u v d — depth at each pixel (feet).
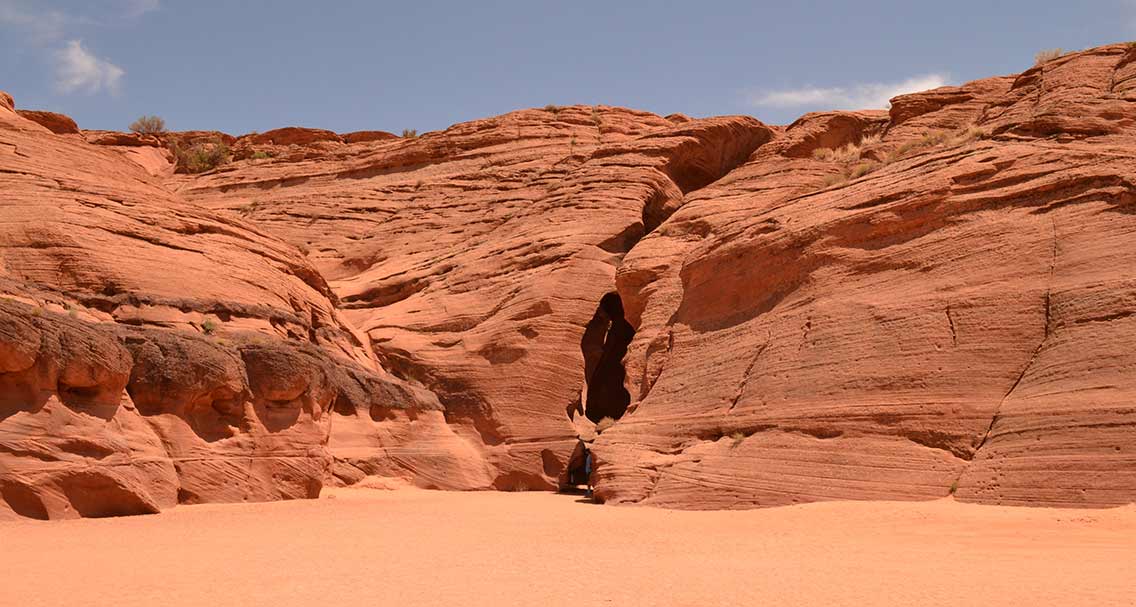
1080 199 66.08
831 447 66.18
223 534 53.11
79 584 36.22
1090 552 41.37
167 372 70.79
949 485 58.85
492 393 104.99
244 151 195.11
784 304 79.56
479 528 57.82
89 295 80.43
